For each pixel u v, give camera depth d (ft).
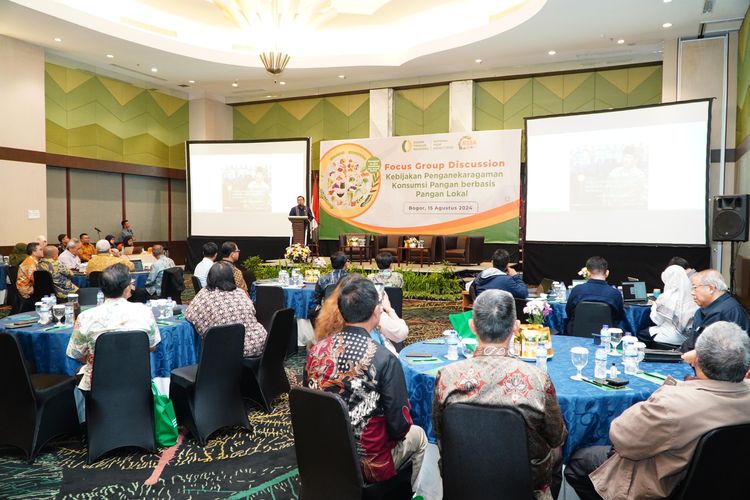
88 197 41.86
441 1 32.96
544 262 31.42
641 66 37.04
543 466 5.97
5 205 33.86
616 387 7.77
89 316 10.56
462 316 10.05
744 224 21.97
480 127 41.81
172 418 11.32
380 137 42.09
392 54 38.55
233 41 39.40
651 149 27.58
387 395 6.51
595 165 29.37
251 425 12.44
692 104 26.27
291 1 32.73
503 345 6.13
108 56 37.65
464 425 5.72
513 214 37.96
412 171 40.86
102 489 9.43
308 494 6.64
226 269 13.12
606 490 6.37
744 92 27.17
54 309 12.59
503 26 30.91
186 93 49.11
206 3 33.53
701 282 10.95
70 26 31.45
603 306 13.56
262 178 42.09
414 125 44.09
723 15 27.76
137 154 45.03
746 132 26.37
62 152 38.96
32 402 10.51
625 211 28.50
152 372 12.41
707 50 30.99
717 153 30.68
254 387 13.37
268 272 31.09
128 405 10.71
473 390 5.91
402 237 40.68
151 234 47.50
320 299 17.07
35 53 35.19
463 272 35.24
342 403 6.05
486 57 36.63
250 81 44.42
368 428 6.52
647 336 15.64
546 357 8.63
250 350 13.07
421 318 25.40
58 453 10.91
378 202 42.11
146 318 11.05
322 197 44.19
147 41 34.73
